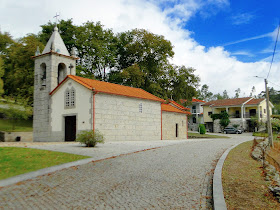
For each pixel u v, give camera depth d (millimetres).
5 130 30766
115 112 24406
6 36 42250
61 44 27219
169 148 17219
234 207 6047
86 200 6332
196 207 6031
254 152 16234
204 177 8969
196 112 67062
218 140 27375
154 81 45781
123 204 6109
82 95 23109
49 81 25781
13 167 9484
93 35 41406
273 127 42250
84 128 22594
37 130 26484
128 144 19641
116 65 47250
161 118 30797
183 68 50562
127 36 47125
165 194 6961
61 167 9938
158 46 43312
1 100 33750
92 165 10609
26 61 35656
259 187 7898
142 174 9211
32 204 5945
